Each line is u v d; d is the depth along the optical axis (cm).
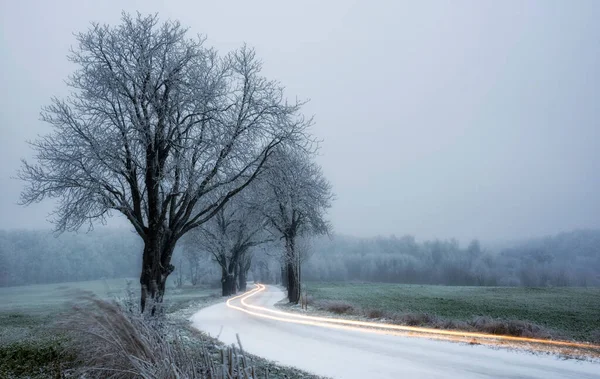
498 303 3962
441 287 8162
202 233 5400
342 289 7256
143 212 2327
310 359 1316
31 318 2892
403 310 3175
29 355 1244
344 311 3064
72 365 1065
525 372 1101
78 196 1956
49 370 1058
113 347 903
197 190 2039
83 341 994
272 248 5306
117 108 2025
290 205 3866
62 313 961
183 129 2084
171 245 2000
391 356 1359
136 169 1995
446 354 1381
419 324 2273
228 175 2133
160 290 1906
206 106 2005
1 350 1341
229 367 757
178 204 2075
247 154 2156
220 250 5656
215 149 2061
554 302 4084
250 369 827
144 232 1934
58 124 1909
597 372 1095
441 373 1098
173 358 822
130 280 1298
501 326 1953
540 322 2420
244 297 5816
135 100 1914
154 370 773
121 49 1977
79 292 925
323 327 2248
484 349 1472
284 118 2159
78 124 1927
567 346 1530
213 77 2117
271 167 2283
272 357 1357
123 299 1135
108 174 1975
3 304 5494
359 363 1247
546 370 1123
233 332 2055
